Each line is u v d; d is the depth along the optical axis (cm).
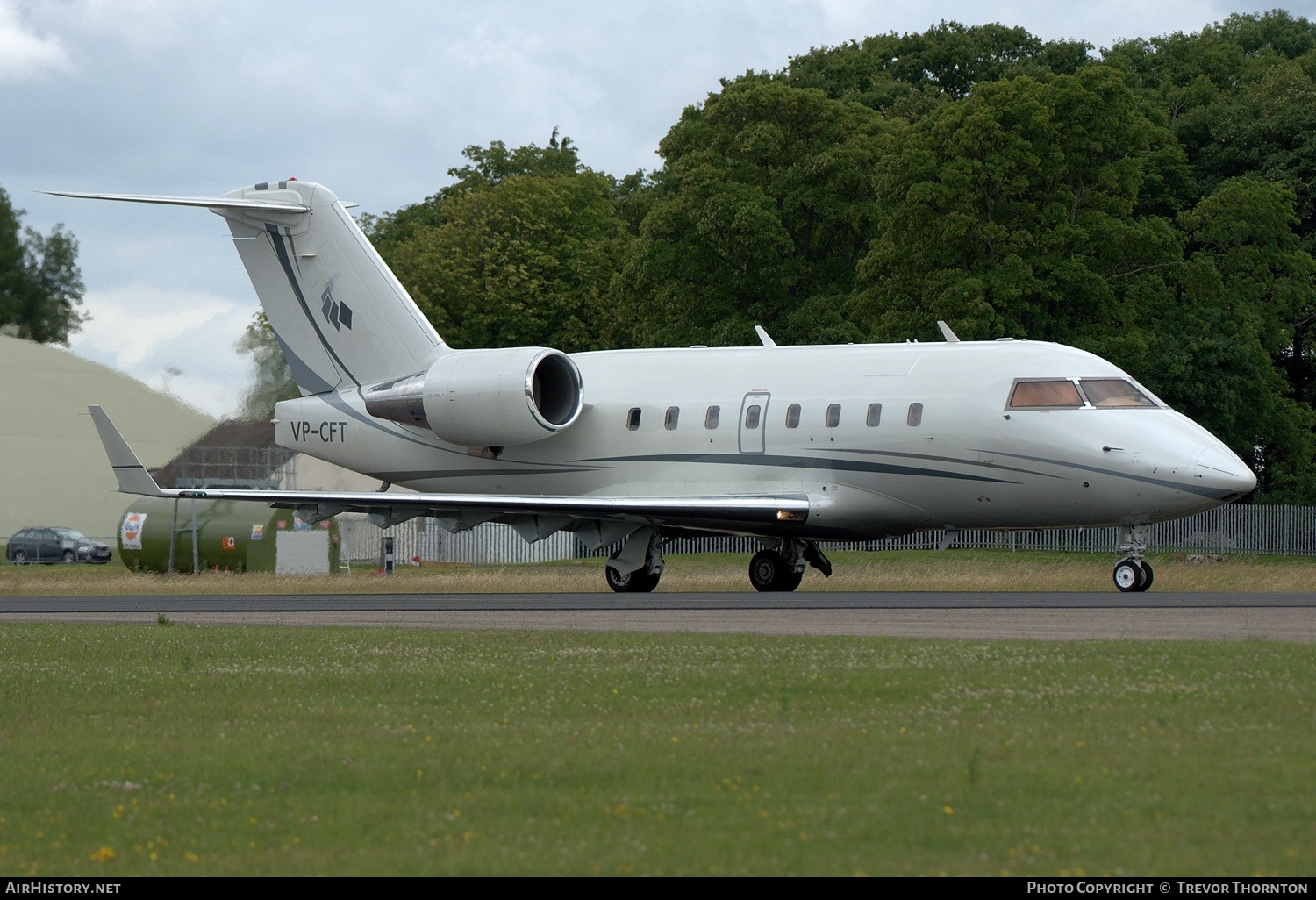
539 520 8700
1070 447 7675
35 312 18450
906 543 14738
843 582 9450
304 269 9850
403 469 9681
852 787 2555
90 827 2406
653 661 4275
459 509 8431
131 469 8425
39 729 3325
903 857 2127
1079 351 8112
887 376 8281
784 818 2361
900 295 15350
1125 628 5216
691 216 16900
